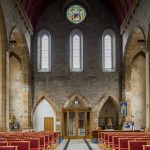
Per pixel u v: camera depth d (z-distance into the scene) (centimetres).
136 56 4097
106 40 4284
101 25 4275
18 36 3638
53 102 4181
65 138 4141
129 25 3634
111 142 2045
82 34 4266
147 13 2828
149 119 2989
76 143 3288
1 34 2848
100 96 4191
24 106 4031
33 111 4184
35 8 4012
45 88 4194
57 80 4209
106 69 4238
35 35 4234
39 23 4259
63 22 4275
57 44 4256
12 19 3084
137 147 1394
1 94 2880
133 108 4081
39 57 4244
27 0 3591
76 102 4184
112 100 4212
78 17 4284
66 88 4197
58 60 4238
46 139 2088
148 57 2983
